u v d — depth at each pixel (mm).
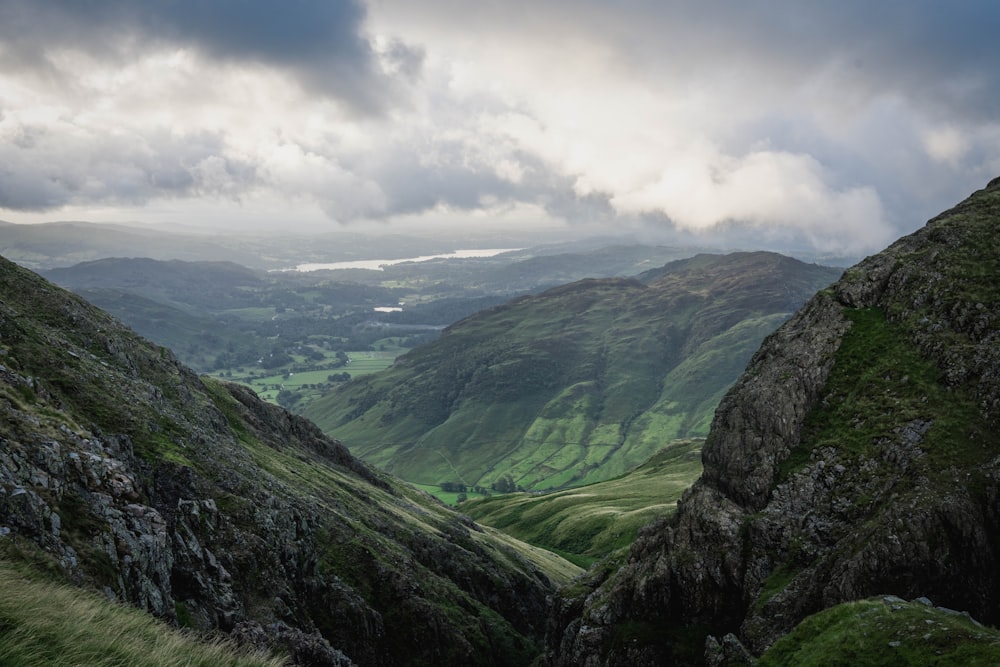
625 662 63344
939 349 64625
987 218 75562
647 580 67375
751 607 57969
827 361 71875
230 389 149750
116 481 50156
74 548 39594
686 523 69000
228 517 66750
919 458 56438
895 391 64312
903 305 71812
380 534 108000
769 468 67438
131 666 23844
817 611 52938
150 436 71188
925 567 50000
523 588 134875
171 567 51250
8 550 33656
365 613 79375
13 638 21703
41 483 41750
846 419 65875
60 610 26641
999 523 50125
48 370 69625
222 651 29812
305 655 55938
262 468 99438
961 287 68188
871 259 80438
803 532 60438
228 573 59219
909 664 36219
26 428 46062
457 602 102750
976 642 35094
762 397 72438
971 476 52875
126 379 83375
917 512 51844
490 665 92938
